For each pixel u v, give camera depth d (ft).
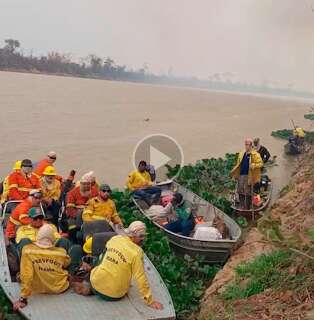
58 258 25.40
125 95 333.83
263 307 22.84
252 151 45.19
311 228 26.30
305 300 22.04
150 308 24.66
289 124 178.60
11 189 37.22
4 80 363.35
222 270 30.22
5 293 25.52
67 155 91.35
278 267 25.18
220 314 24.04
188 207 43.24
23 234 28.27
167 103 285.64
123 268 24.66
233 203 46.70
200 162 64.49
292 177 48.32
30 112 172.14
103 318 23.57
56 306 24.40
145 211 41.96
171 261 32.94
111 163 84.17
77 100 248.32
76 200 34.47
